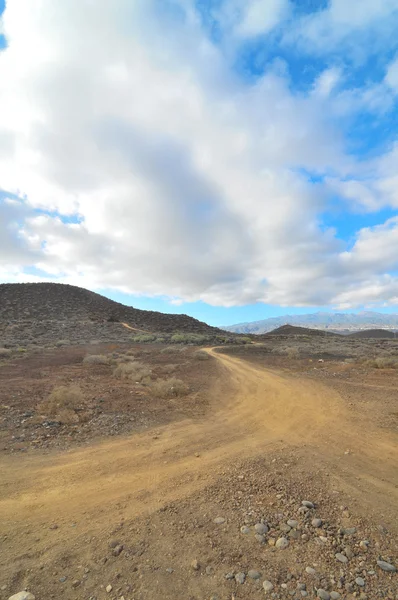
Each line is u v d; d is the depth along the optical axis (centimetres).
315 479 498
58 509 421
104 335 5150
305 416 895
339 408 967
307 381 1465
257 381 1509
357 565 308
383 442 677
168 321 8044
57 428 755
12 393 1074
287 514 397
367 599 269
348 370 1736
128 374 1516
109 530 369
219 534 357
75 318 6850
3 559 321
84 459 589
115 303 9106
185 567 306
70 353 2603
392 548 333
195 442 683
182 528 370
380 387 1265
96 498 449
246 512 402
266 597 271
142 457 599
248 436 727
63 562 316
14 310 6812
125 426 784
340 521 383
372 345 3856
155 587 282
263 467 545
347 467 548
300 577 293
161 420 845
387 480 499
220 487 473
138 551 330
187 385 1362
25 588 282
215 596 272
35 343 3594
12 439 679
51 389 1152
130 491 468
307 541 344
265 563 311
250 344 4441
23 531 372
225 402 1098
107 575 297
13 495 460
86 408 916
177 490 467
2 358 2134
